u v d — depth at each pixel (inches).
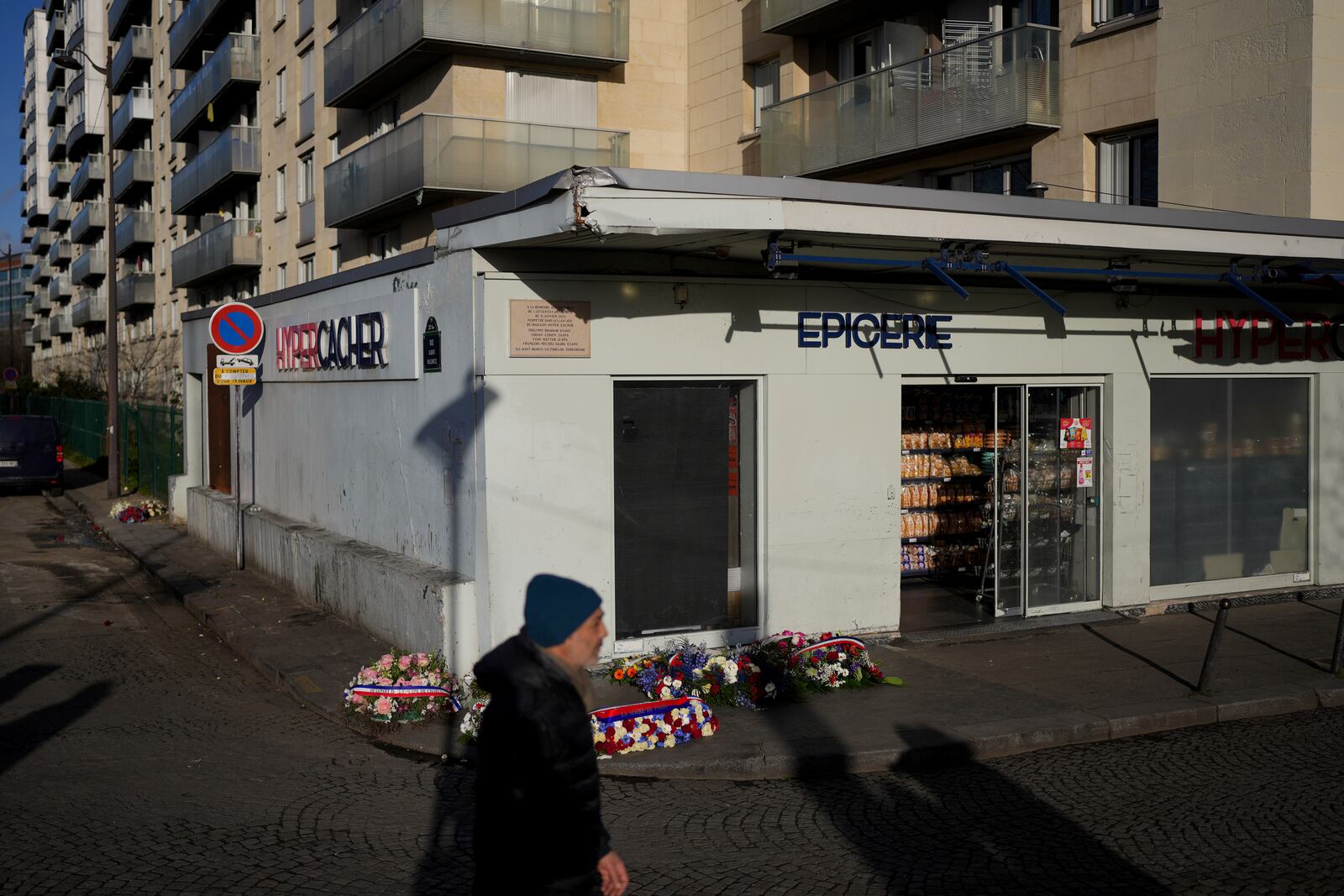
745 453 381.1
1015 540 431.2
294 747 291.6
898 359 397.4
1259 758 279.9
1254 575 483.8
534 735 118.0
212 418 698.8
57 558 642.8
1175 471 463.5
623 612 362.3
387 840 224.4
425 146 920.3
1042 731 293.3
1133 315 444.1
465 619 340.8
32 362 3747.5
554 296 342.3
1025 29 637.3
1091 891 197.2
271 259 1422.2
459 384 352.5
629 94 996.6
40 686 355.3
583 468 347.6
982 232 331.0
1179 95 569.9
